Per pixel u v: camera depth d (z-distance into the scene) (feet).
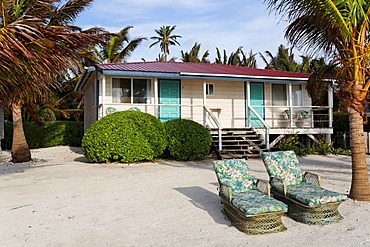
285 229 17.35
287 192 19.36
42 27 25.73
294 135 55.16
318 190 19.49
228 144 49.57
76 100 96.48
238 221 17.80
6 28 22.99
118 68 50.08
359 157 22.63
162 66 59.11
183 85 56.90
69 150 67.67
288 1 22.44
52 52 26.61
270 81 57.93
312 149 53.11
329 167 39.24
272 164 22.09
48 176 34.45
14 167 42.06
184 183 29.81
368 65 22.65
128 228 18.21
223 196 19.60
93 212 21.22
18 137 48.42
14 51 23.71
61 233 17.57
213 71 57.00
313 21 23.26
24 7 28.32
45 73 27.12
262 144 50.70
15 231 17.90
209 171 36.83
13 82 27.96
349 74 23.04
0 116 63.41
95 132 43.34
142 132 43.39
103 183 30.17
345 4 21.01
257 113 55.83
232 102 59.52
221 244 15.71
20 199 24.58
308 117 59.93
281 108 61.21
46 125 76.79
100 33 30.83
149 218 19.90
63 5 38.34
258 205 16.98
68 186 29.04
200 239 16.43
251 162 43.52
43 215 20.68
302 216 18.42
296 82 58.90
